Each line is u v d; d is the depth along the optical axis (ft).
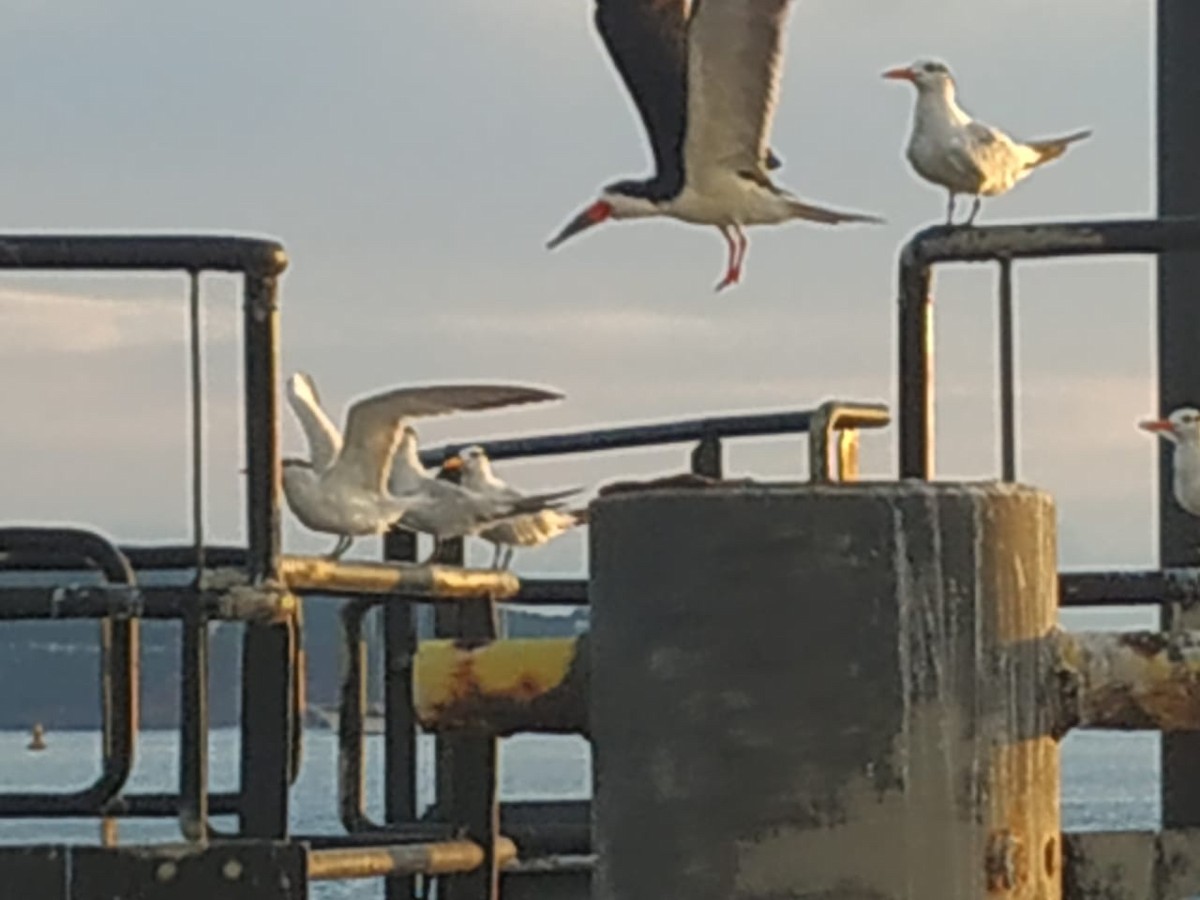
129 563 25.26
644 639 16.84
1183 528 27.58
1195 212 26.40
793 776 16.51
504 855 25.34
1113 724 16.97
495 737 19.92
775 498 16.57
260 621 21.18
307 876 19.57
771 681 16.53
